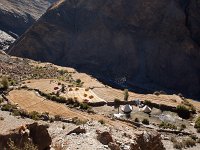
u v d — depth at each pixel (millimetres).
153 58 156375
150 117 60219
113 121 51188
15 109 42594
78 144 23891
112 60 160500
